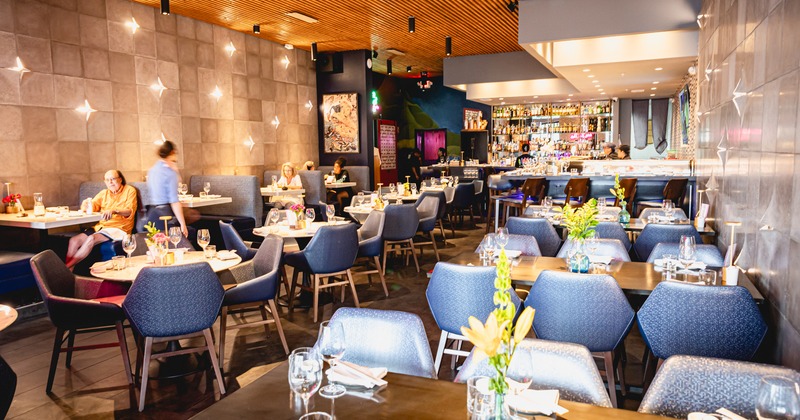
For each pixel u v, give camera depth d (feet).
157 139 27.27
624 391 10.77
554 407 5.06
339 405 5.35
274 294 13.28
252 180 27.25
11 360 13.76
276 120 35.22
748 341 8.27
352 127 37.93
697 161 21.42
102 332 15.84
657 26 22.53
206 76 29.99
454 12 27.81
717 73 16.11
